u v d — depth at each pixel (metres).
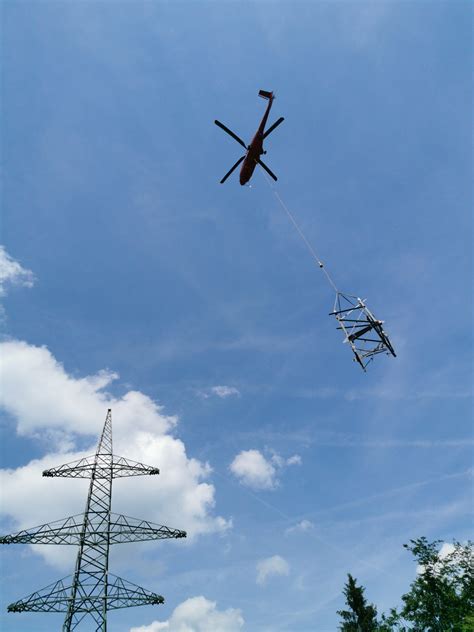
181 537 39.34
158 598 35.41
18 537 36.53
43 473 41.44
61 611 33.66
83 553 36.50
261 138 25.00
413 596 37.75
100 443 44.50
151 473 43.69
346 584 52.97
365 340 20.86
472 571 36.62
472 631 31.88
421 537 39.22
